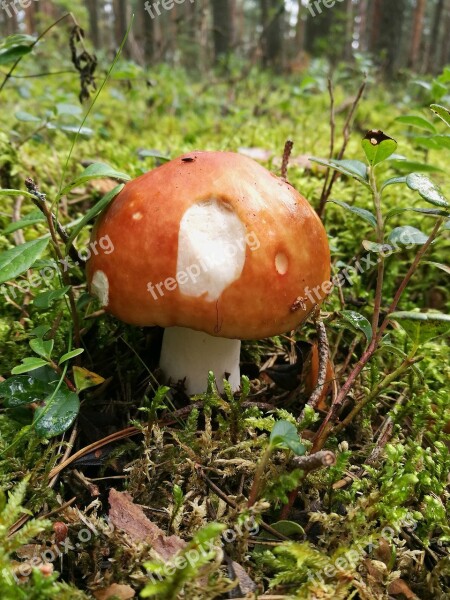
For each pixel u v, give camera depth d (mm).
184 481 133
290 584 107
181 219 126
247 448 132
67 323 172
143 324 133
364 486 127
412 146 375
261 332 131
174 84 595
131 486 127
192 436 138
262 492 116
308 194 251
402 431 159
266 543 114
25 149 304
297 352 165
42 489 121
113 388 166
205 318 128
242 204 129
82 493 130
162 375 164
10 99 477
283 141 378
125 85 434
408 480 115
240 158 140
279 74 933
